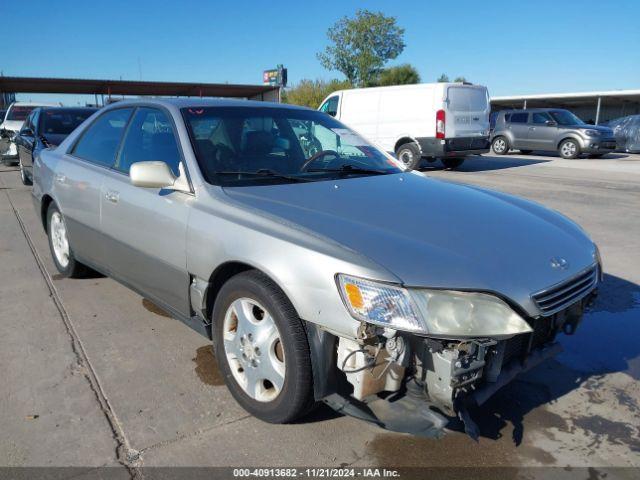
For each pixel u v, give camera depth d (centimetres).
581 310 274
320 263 227
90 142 420
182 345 353
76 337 362
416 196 309
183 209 293
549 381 319
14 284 462
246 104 372
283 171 327
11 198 895
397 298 214
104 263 388
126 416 273
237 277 264
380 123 1419
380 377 228
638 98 2859
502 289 225
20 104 1652
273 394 261
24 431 259
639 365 340
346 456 247
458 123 1327
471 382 223
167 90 3244
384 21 3847
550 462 246
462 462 245
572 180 1170
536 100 3117
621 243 621
